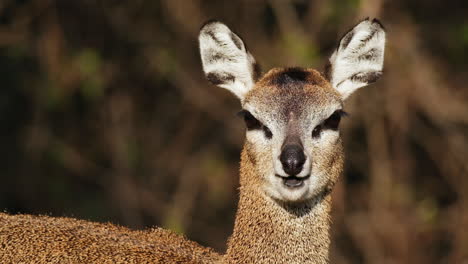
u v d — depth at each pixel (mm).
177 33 16578
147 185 16719
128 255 8461
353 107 15867
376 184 16109
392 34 15984
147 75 16766
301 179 8062
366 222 16094
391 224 15977
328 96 8375
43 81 16203
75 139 16688
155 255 8523
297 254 8297
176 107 17031
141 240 8930
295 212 8281
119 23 16500
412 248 15906
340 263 16047
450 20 16703
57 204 16391
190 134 17000
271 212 8281
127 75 16750
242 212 8383
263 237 8289
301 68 8812
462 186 16344
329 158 8297
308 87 8414
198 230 16547
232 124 16609
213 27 8891
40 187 16438
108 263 8359
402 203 16016
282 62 15742
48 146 16469
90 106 16734
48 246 8523
